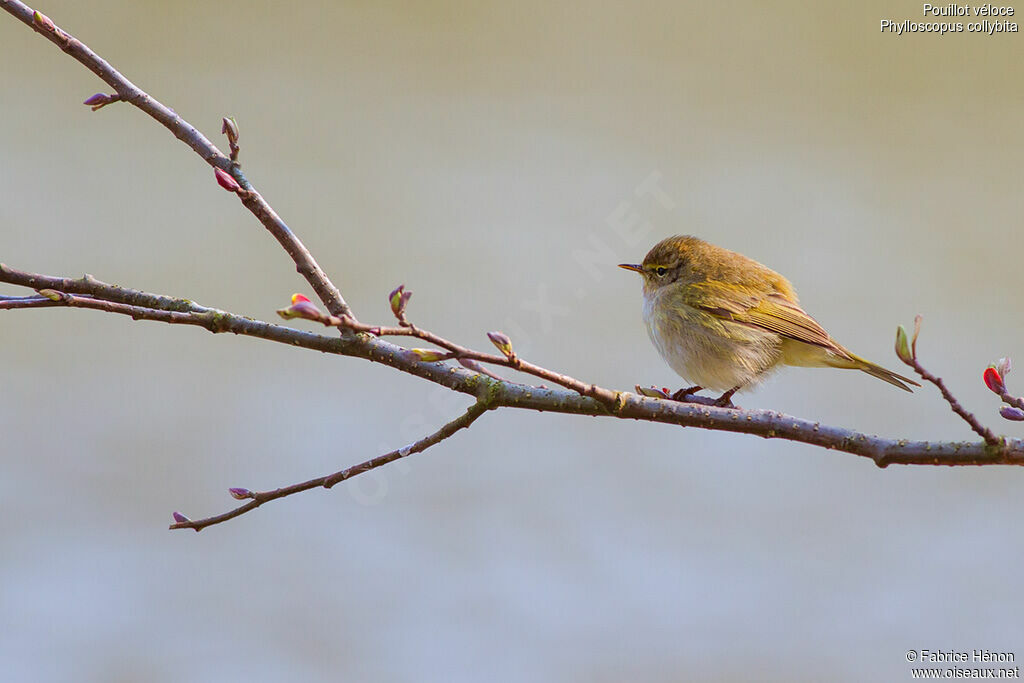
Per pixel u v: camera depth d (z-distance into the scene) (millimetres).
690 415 6055
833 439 6055
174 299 6059
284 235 6059
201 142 6062
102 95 6062
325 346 6055
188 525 6051
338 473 6055
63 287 6055
